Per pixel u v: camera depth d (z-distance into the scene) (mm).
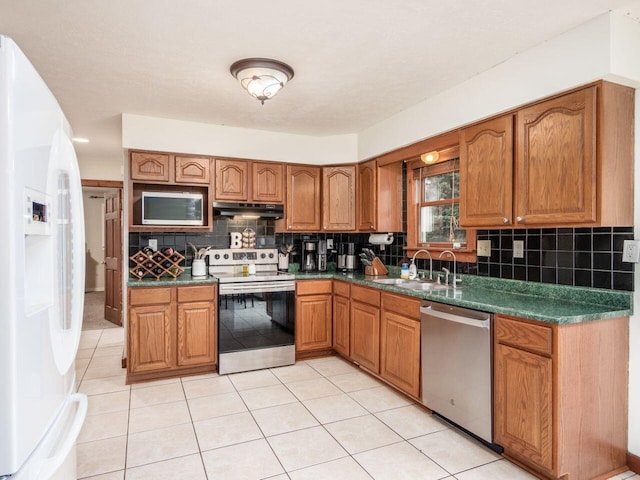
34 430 1030
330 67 2527
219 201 3760
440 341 2527
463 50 2303
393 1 1825
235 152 3846
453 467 2092
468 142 2729
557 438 1846
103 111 3357
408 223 3756
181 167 3621
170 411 2752
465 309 2342
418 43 2221
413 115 3246
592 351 1949
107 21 1988
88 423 2574
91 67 2520
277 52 2326
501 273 2795
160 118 3543
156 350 3311
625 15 1935
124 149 3574
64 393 1326
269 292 3688
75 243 1406
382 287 3139
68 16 1939
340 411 2756
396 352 2988
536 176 2244
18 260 941
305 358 3955
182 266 3914
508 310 2068
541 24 2020
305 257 4410
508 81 2406
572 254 2340
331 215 4168
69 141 1403
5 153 916
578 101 2039
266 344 3664
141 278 3537
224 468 2084
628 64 1942
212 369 3566
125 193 3623
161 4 1844
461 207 2781
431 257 3330
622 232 2107
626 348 2084
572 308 2082
